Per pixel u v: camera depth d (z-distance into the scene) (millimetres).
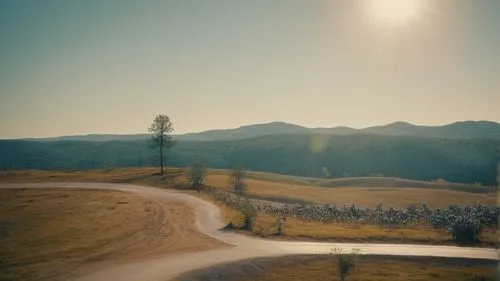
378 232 68875
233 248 56000
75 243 58219
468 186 193375
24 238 61406
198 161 129250
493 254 56688
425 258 54594
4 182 141750
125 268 45844
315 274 48406
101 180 145375
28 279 41750
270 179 192250
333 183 197625
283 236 63906
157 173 153750
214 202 96750
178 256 51406
